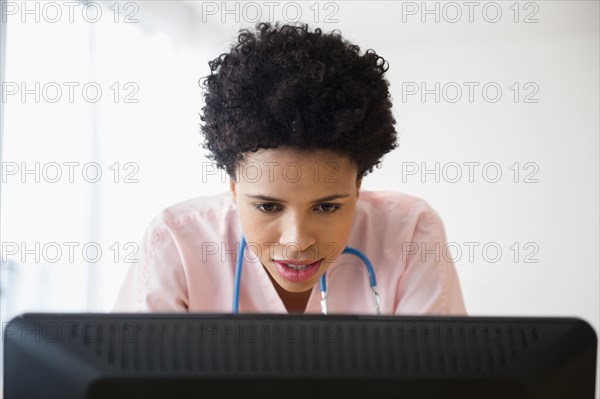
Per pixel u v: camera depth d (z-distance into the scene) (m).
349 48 0.83
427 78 3.94
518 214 3.82
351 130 0.75
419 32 3.72
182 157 3.42
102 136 2.76
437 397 0.49
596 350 0.51
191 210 1.13
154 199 3.13
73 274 2.61
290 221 0.78
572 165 3.76
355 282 1.12
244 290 1.11
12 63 2.26
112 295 2.81
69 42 2.55
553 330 0.51
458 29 3.70
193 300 1.08
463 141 3.90
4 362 0.51
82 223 2.65
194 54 3.47
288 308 1.14
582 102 3.75
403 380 0.49
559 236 3.77
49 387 0.50
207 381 0.48
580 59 3.76
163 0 3.15
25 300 2.35
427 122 3.94
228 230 1.10
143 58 3.08
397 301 1.09
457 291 1.08
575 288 3.73
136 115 3.00
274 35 0.80
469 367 0.49
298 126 0.72
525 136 3.83
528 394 0.49
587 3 3.28
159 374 0.48
